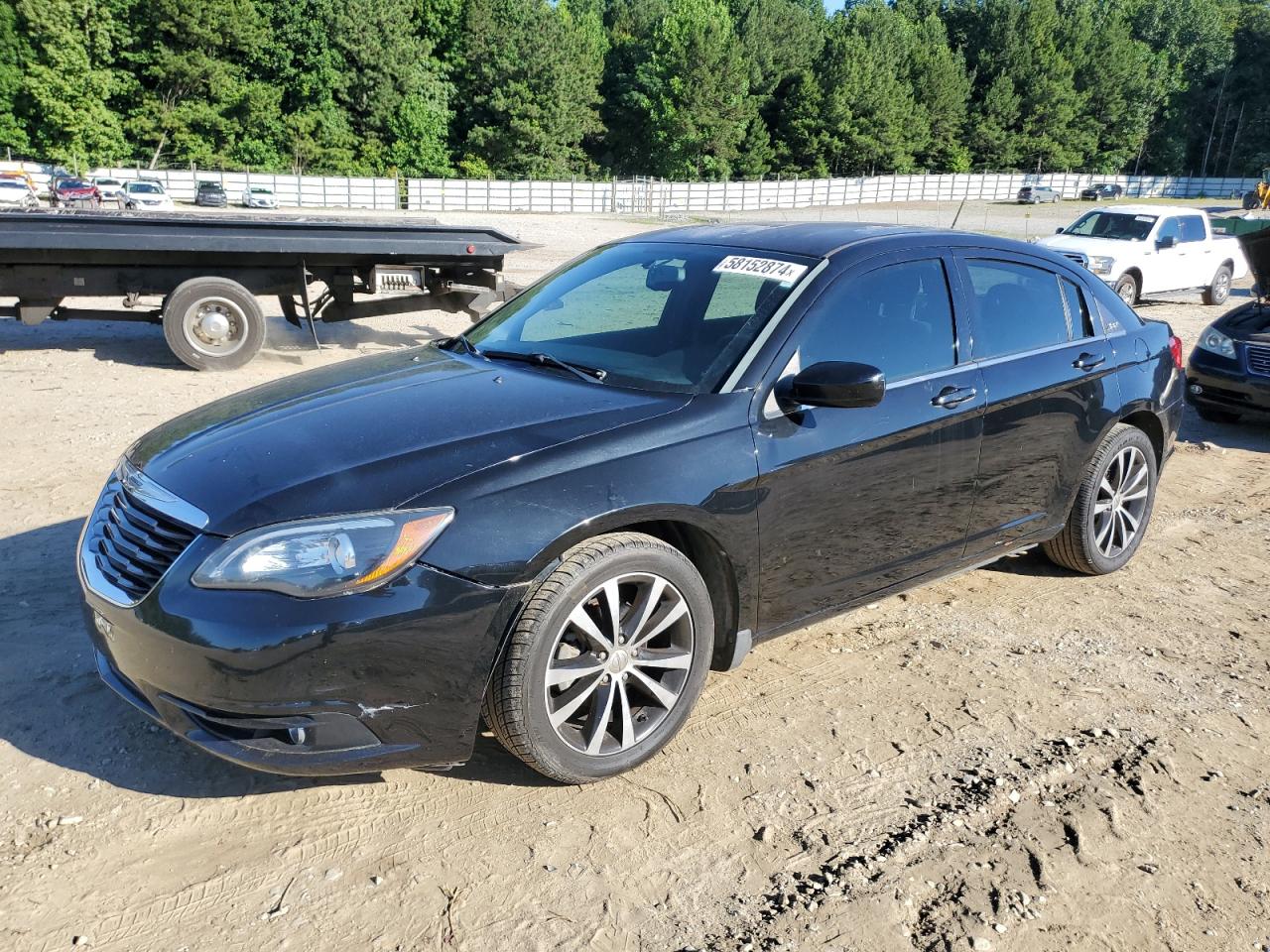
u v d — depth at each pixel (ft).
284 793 9.86
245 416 10.99
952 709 11.92
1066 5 390.63
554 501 9.29
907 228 13.61
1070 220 214.07
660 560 9.87
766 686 12.34
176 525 9.24
